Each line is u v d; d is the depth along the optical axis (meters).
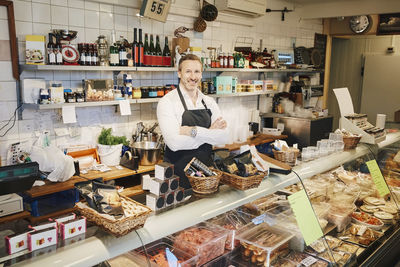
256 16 5.32
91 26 3.67
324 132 5.82
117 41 3.69
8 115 3.19
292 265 1.87
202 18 4.56
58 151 3.11
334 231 2.33
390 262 2.34
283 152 2.27
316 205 2.31
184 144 2.55
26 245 1.18
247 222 1.98
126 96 3.75
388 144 3.31
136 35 3.77
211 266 1.76
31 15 3.23
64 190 3.17
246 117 5.21
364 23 6.54
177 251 1.67
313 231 2.00
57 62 3.18
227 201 1.74
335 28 7.08
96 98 3.48
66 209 3.04
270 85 5.74
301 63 6.12
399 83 7.33
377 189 2.77
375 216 2.57
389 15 6.08
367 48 7.82
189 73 2.59
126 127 4.16
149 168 3.59
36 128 3.39
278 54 5.72
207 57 4.81
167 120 2.63
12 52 3.10
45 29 3.34
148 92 3.99
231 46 5.28
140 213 1.33
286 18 6.16
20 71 3.19
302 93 5.95
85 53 3.37
